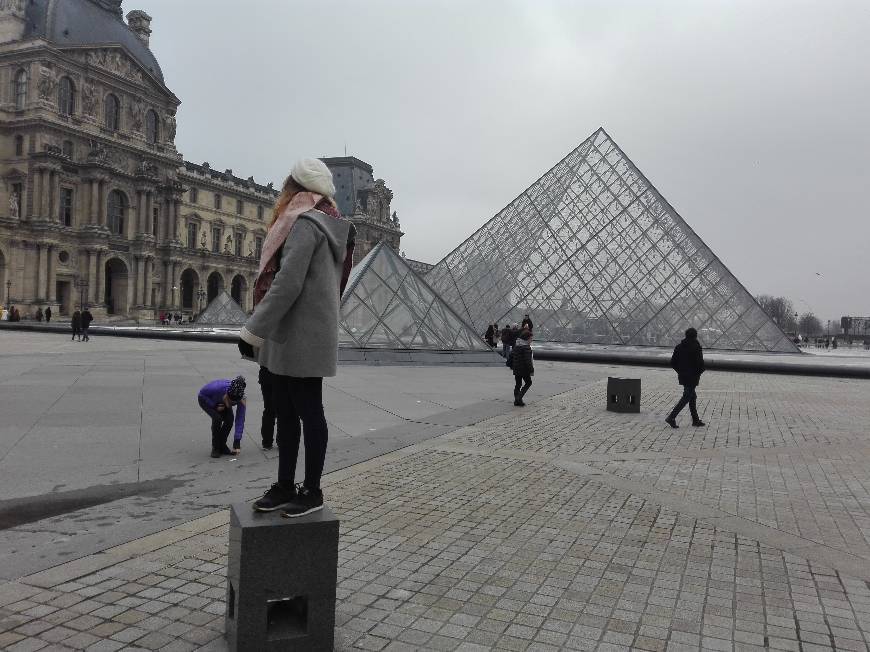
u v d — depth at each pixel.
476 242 61.28
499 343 53.59
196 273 128.75
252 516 4.70
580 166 61.41
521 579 6.24
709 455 12.41
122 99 109.31
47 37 99.50
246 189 145.25
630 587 6.12
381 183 180.12
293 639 4.59
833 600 5.95
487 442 13.02
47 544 6.80
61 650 4.68
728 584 6.26
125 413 14.80
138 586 5.79
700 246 53.41
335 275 5.02
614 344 52.16
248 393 19.39
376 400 18.64
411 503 8.67
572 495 9.29
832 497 9.53
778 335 50.03
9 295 94.06
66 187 101.00
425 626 5.23
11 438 11.87
